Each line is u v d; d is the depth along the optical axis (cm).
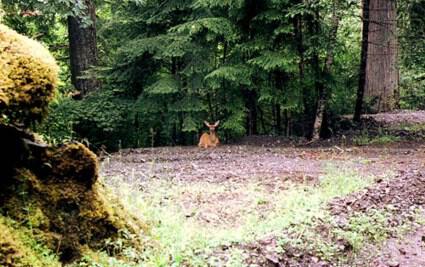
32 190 448
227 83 1706
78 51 1783
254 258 512
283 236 579
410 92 2372
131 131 1788
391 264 585
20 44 449
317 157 1288
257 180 999
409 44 1712
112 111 1702
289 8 1568
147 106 1708
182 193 869
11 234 404
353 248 610
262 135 1742
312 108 1698
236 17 1662
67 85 1684
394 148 1412
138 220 543
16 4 1509
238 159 1295
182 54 1616
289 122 1747
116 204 523
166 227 578
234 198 836
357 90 1881
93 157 485
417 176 967
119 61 1734
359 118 1812
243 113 1694
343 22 2116
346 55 2020
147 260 473
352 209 733
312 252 566
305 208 720
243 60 1694
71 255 450
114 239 486
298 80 1673
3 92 414
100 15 2120
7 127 441
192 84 1666
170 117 1727
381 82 2155
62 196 464
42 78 444
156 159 1315
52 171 467
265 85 1688
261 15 1619
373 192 830
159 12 1717
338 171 1041
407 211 766
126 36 1786
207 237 568
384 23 1761
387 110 2177
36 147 461
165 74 1773
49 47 1880
